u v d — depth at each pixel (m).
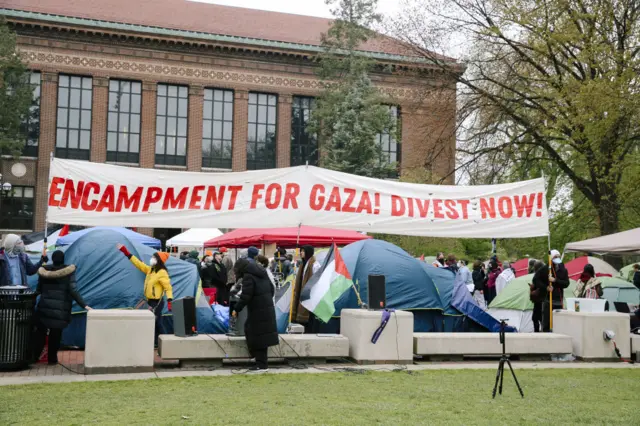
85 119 43.81
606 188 27.25
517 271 26.77
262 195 12.90
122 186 12.42
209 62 46.03
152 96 44.81
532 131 27.62
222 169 46.28
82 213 12.26
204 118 46.19
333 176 13.25
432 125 31.00
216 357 11.69
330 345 12.34
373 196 13.45
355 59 43.91
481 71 29.22
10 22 41.81
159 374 10.84
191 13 49.03
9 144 38.78
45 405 8.30
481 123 29.14
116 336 10.96
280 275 21.39
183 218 12.63
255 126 47.22
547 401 9.02
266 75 47.09
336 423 7.42
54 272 11.23
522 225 14.16
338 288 12.94
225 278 19.36
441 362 12.89
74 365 11.69
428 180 30.95
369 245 15.30
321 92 45.91
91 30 43.28
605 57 24.56
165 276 13.45
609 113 23.41
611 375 11.55
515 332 14.96
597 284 16.17
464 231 13.84
